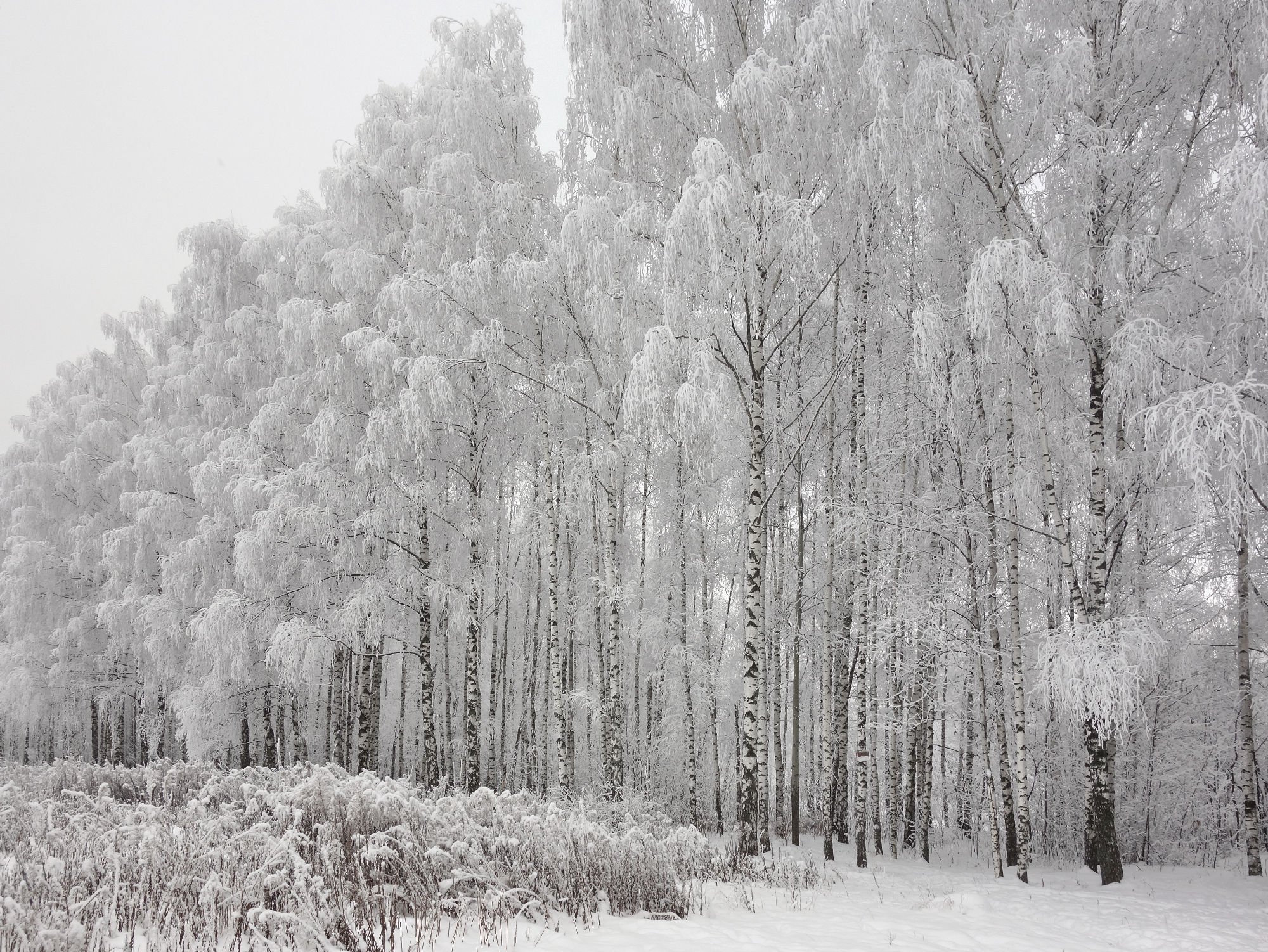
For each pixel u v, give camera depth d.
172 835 6.00
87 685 23.38
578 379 13.81
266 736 17.42
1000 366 10.61
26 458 25.75
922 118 9.64
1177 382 8.48
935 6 10.33
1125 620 8.38
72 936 3.86
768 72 9.97
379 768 17.11
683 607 15.56
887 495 12.45
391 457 14.16
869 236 11.77
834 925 6.76
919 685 12.28
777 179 10.28
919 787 13.28
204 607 17.06
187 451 18.64
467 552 16.17
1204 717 14.58
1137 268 8.91
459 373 14.09
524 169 15.46
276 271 18.34
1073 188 9.56
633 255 11.53
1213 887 9.66
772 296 10.98
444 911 5.83
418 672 20.77
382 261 15.24
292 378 16.27
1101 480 9.91
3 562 27.98
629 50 11.56
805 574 13.86
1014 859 12.09
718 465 15.60
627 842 7.77
